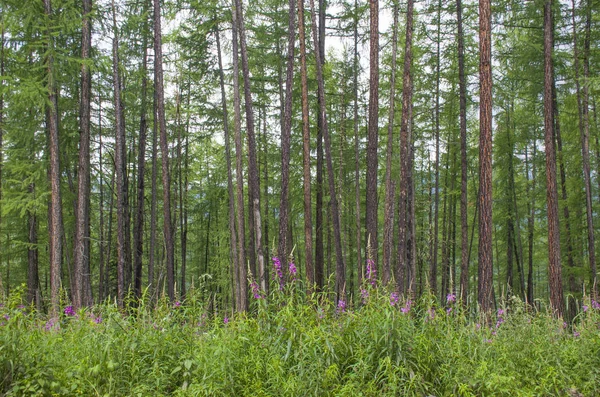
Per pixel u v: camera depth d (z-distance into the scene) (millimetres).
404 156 14117
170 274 16094
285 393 4871
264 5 19141
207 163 29156
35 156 15266
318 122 19172
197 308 6266
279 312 5637
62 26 12234
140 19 16000
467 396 4930
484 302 11172
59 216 12961
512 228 23781
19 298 5238
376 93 14930
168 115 23109
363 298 6148
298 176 20750
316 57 16688
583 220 18891
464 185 18125
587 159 16609
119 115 15977
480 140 11641
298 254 24828
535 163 21609
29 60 13516
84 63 12758
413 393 4914
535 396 5195
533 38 17031
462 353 5730
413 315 6332
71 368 5121
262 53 19719
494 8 15805
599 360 5762
